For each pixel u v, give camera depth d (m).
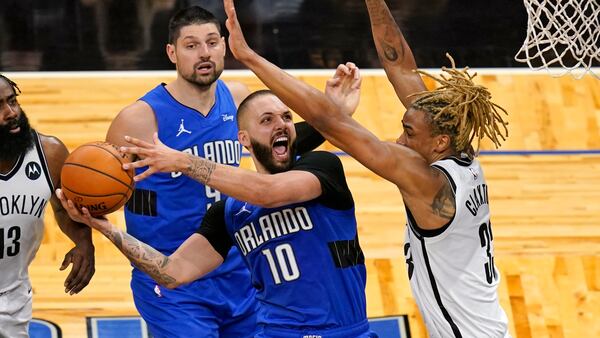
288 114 8.65
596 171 14.61
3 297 9.19
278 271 8.53
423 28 17.42
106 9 17.59
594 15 9.96
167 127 10.13
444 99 8.28
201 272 8.82
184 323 9.94
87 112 14.91
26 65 15.95
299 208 8.48
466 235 8.23
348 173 14.25
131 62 16.19
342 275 8.55
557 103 15.77
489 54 16.80
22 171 8.94
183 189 10.05
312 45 16.83
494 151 14.88
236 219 8.70
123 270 12.62
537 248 13.16
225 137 10.36
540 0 11.04
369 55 16.64
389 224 13.45
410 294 12.44
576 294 12.55
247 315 10.29
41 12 17.39
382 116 15.25
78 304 12.06
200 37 9.90
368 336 8.70
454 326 8.34
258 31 17.11
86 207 8.21
